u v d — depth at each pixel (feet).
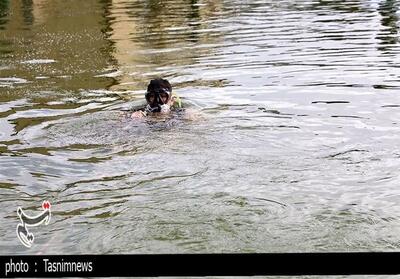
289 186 16.33
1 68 35.78
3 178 17.81
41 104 26.91
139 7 66.44
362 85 28.09
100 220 14.52
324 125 22.16
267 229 13.71
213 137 20.97
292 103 25.41
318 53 36.06
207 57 36.40
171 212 14.74
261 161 18.42
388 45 37.60
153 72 33.09
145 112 24.38
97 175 17.83
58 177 17.81
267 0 67.56
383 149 19.36
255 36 43.27
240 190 16.06
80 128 22.77
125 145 20.49
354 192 15.88
